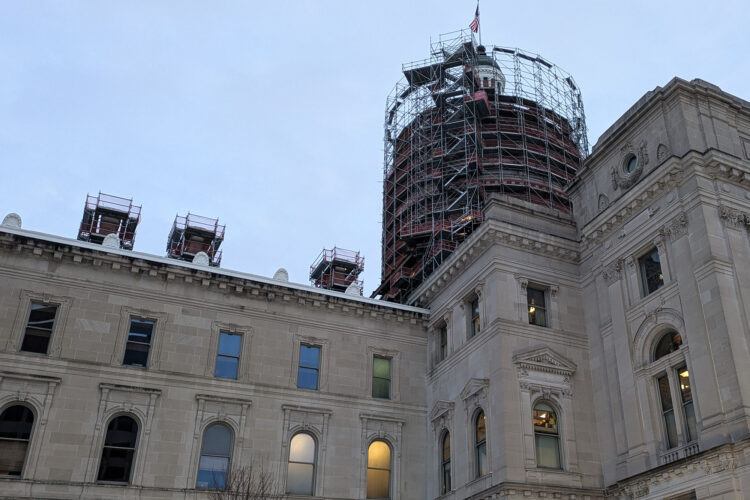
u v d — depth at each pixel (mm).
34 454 36875
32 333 39781
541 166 68812
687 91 38406
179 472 39281
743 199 36406
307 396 44031
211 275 44406
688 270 34969
